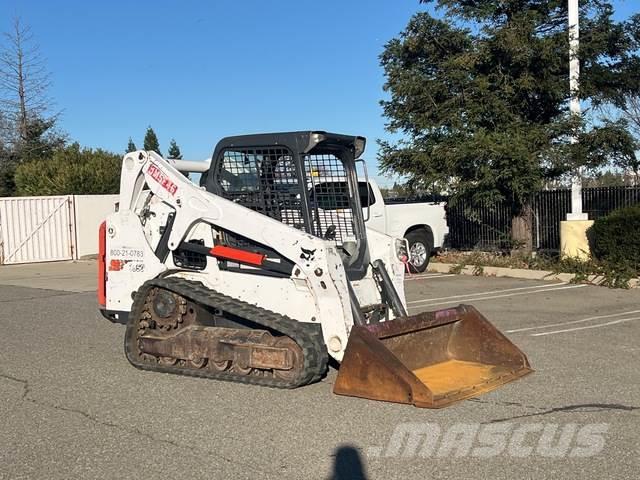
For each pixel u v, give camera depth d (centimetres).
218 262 720
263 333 673
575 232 1471
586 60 1547
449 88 1603
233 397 643
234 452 510
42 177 2772
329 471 471
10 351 870
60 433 560
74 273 1936
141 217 757
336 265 650
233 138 735
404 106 1648
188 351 705
